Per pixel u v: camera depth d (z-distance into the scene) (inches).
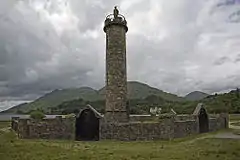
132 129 1311.5
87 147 984.9
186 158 743.7
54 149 887.1
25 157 749.9
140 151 885.2
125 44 1619.1
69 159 732.7
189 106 3373.5
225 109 3336.6
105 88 1581.0
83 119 1408.7
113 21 1571.1
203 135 1402.6
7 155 768.3
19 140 1104.2
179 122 1428.4
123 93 1539.1
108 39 1590.8
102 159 737.0
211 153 797.9
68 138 1357.0
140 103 5049.2
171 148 960.9
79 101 6678.2
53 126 1334.9
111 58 1556.3
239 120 2704.2
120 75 1542.8
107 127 1344.7
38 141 1140.5
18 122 1272.1
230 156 743.7
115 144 1125.1
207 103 3890.3
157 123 1325.0
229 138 1139.9
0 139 1033.5
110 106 1510.8
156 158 749.9
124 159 737.6
